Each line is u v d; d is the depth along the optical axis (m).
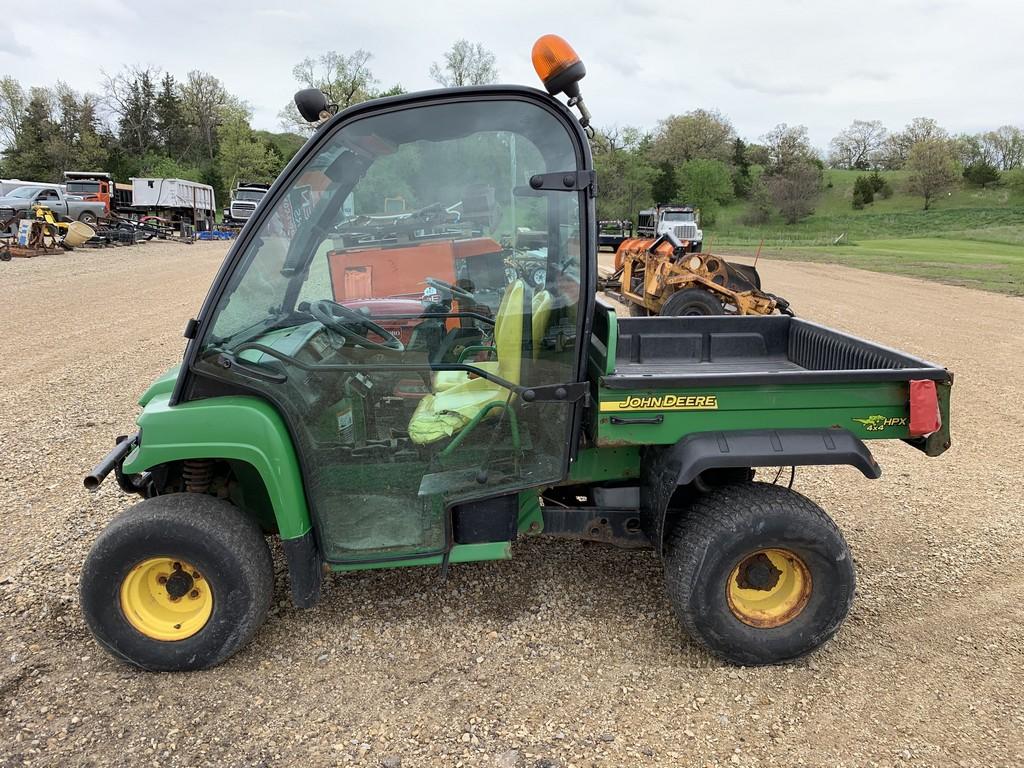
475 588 3.59
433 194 2.82
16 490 4.73
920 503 4.80
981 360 9.14
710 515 2.92
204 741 2.59
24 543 4.02
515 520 3.07
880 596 3.63
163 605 2.92
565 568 3.79
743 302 10.45
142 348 9.09
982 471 5.39
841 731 2.67
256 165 68.00
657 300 10.82
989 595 3.64
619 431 2.90
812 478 5.24
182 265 19.88
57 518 4.32
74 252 22.52
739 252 32.69
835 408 2.94
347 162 2.77
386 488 2.99
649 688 2.89
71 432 5.86
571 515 3.24
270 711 2.75
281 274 2.82
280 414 2.84
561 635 3.23
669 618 3.37
